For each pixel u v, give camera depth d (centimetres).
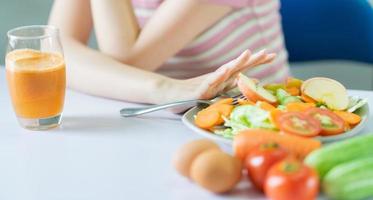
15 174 89
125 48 128
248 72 137
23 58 100
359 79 202
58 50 103
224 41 135
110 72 118
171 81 114
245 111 94
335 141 91
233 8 134
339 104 100
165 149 95
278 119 90
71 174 88
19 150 96
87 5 138
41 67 100
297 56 178
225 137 93
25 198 83
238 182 82
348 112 98
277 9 145
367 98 110
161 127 103
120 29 128
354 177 77
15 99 101
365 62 171
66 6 138
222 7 132
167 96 111
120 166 90
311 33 175
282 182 74
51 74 100
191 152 83
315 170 77
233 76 108
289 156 79
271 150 79
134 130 102
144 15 137
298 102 99
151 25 129
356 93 115
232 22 135
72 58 123
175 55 138
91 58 122
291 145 83
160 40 128
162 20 128
